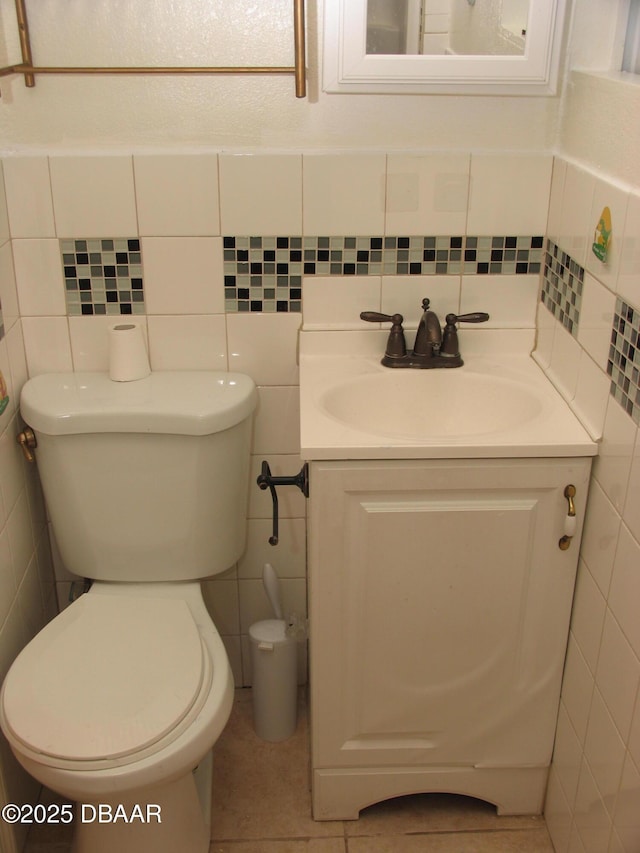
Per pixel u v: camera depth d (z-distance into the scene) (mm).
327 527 1565
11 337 1790
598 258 1497
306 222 1823
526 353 1938
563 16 1668
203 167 1770
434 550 1594
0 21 1670
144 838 1618
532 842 1811
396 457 1501
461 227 1838
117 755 1401
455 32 1718
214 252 1843
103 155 1751
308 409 1636
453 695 1729
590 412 1549
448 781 1830
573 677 1663
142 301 1880
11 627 1737
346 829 1844
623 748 1404
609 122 1477
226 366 1948
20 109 1730
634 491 1348
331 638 1668
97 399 1778
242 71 1695
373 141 1785
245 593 2172
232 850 1792
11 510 1763
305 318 1910
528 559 1612
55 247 1816
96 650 1616
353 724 1755
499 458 1518
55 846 1792
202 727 1487
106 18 1672
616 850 1438
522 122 1775
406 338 1922
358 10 1663
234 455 1826
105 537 1848
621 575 1406
